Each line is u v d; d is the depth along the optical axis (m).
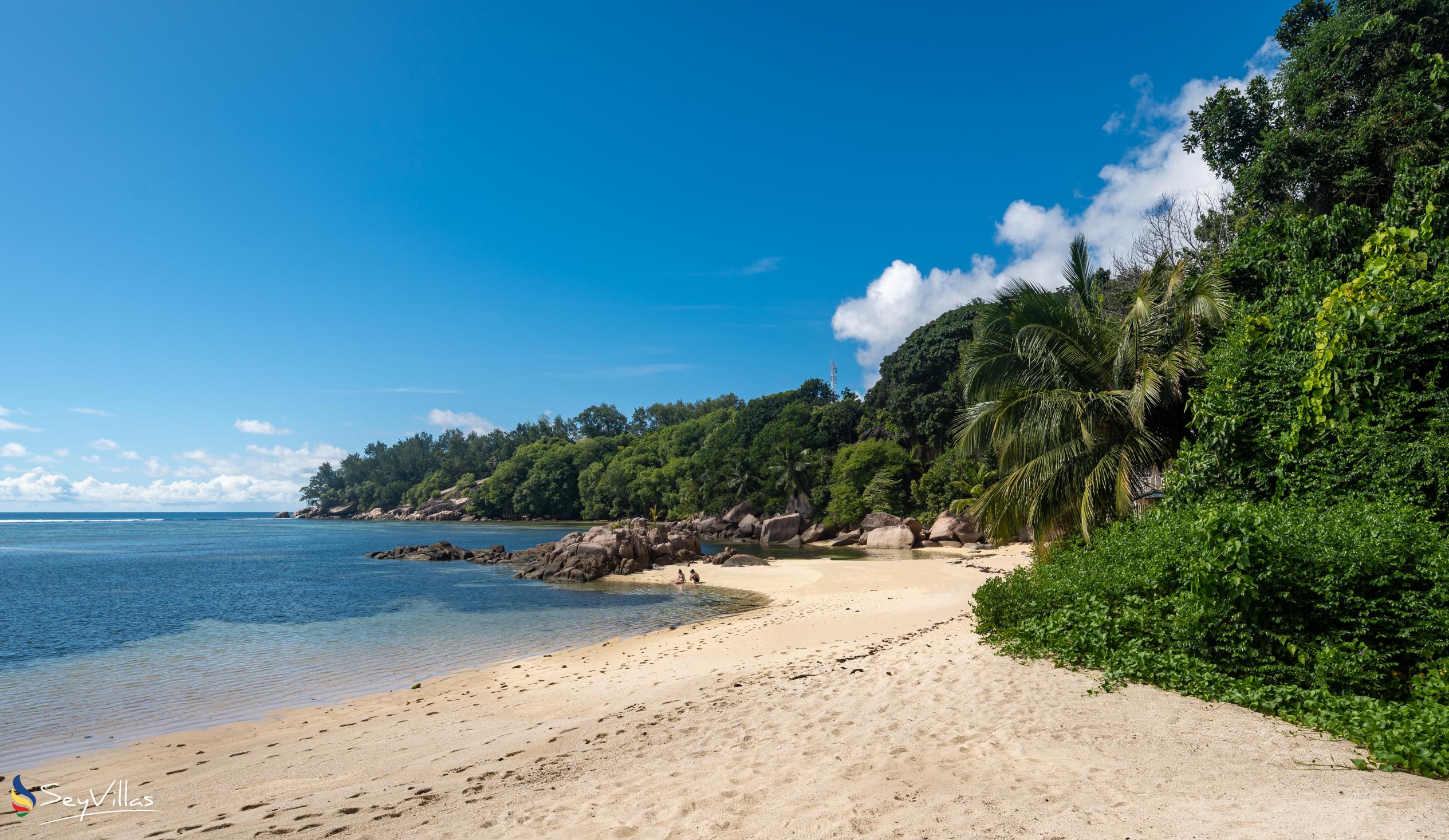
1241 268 14.49
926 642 13.27
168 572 41.84
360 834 5.24
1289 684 7.40
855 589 28.62
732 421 97.31
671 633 19.50
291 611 25.31
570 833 4.73
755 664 13.55
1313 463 10.33
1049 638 10.23
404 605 26.77
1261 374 11.69
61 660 16.89
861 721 7.50
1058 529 16.91
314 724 11.25
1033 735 6.50
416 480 181.25
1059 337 16.16
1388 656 7.12
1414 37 17.58
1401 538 7.50
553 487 126.88
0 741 10.48
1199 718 6.92
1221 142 22.69
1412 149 16.05
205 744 10.20
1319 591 7.52
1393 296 10.02
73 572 41.81
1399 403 9.70
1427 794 4.52
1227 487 11.57
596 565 37.84
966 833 4.19
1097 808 4.53
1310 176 18.22
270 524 159.12
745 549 59.97
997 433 16.73
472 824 5.21
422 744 9.36
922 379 65.56
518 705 11.71
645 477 103.62
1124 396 15.45
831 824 4.46
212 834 5.64
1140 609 9.38
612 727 8.88
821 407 85.19
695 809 5.04
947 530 53.19
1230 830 4.00
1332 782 4.90
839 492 65.94
